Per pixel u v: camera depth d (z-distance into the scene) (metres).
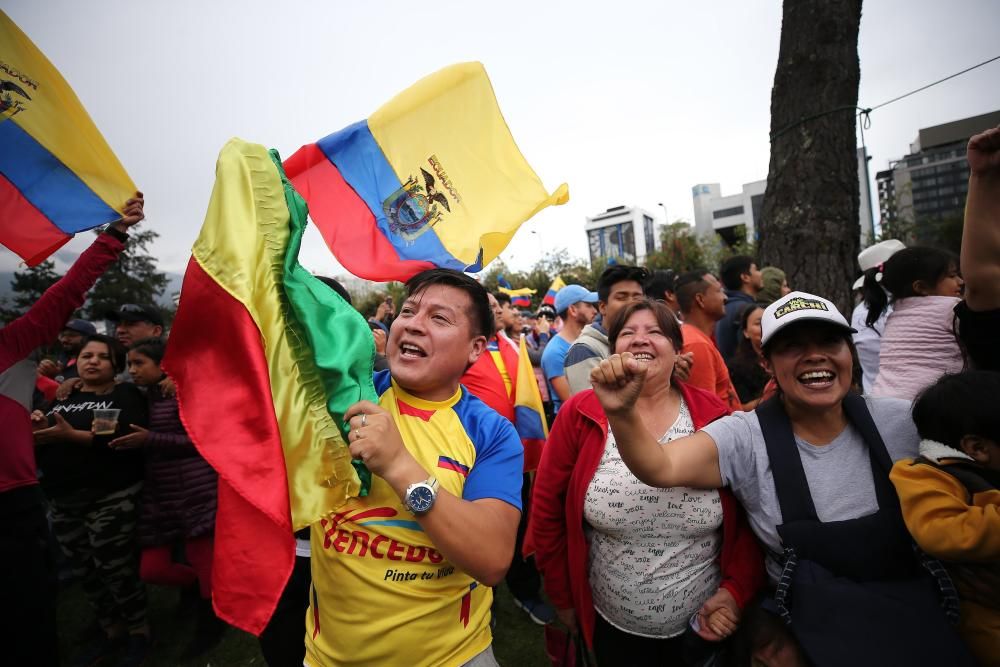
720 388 2.78
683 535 1.65
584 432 1.83
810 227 4.68
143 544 2.99
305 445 1.21
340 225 2.21
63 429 2.87
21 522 2.10
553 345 3.53
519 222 2.35
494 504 1.29
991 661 1.29
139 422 3.05
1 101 2.01
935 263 2.34
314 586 1.42
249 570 1.13
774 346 1.51
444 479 1.32
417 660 1.28
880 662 1.22
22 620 2.05
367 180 2.27
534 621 3.13
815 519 1.43
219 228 1.20
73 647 3.21
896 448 1.46
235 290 1.16
